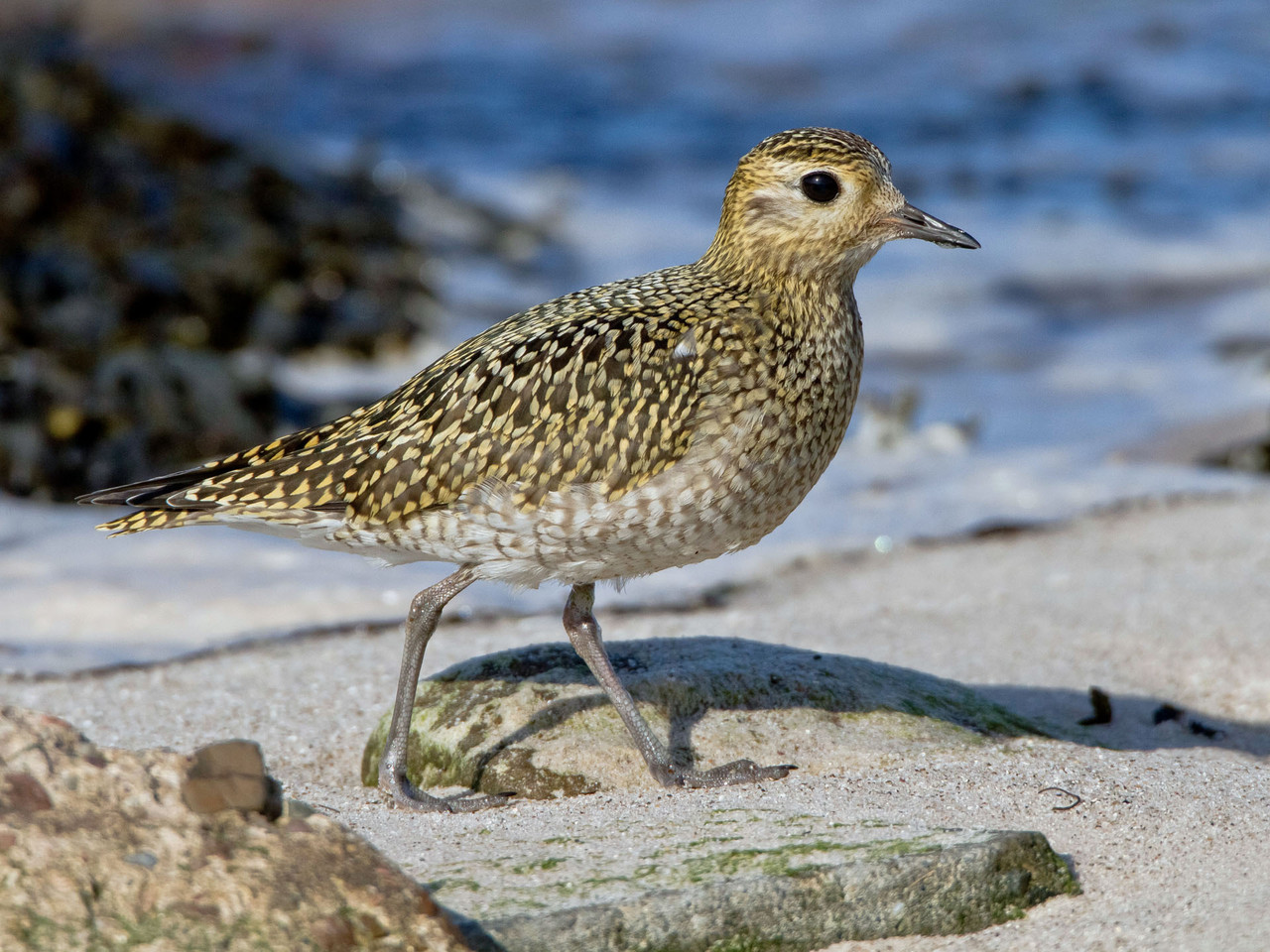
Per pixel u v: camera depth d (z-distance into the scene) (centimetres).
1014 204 2728
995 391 1922
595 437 745
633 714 780
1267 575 1166
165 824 532
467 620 1125
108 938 496
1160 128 3216
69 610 1138
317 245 2103
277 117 3191
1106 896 628
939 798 731
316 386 1880
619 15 4116
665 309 781
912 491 1472
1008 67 3647
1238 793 734
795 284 807
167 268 1941
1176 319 2198
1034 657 1030
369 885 530
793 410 775
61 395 1577
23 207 1928
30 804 525
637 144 3070
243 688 970
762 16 4112
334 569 1243
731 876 609
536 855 646
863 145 813
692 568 1262
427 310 2128
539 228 2525
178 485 800
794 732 805
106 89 2184
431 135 3102
